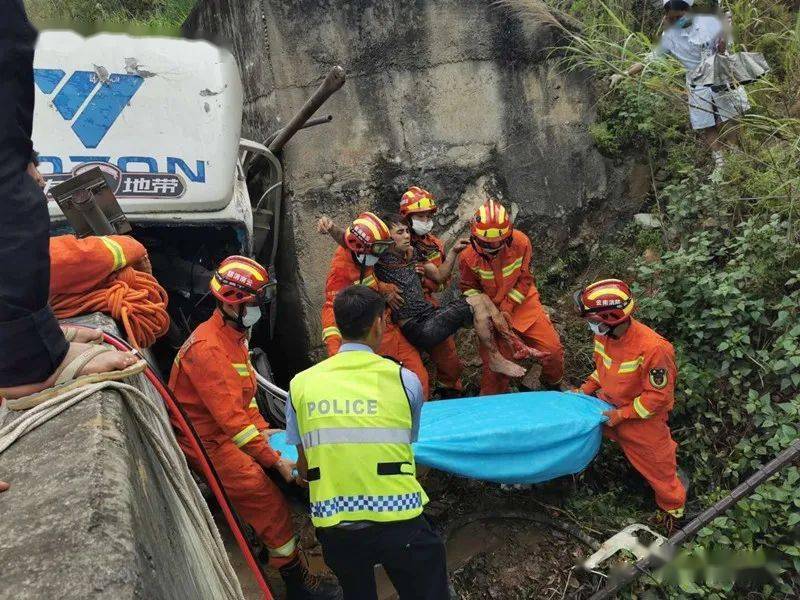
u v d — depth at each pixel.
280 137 4.61
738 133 5.27
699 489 4.10
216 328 3.17
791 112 5.06
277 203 4.80
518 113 5.59
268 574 3.69
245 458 3.21
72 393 1.44
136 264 2.62
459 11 5.23
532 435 3.52
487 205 4.13
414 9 5.08
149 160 3.59
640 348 3.58
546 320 4.54
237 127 3.84
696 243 5.06
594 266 5.90
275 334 5.46
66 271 2.23
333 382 2.64
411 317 4.25
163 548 1.31
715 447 4.21
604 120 5.97
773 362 4.04
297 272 4.91
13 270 1.21
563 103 5.78
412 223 4.35
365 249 3.87
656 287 5.01
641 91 5.70
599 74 5.91
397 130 5.16
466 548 3.94
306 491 3.68
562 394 4.00
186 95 3.64
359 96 5.00
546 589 3.73
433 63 5.21
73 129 3.43
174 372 3.18
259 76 4.89
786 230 4.59
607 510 4.09
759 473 3.55
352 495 2.57
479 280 4.53
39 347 1.34
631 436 3.78
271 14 4.66
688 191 5.41
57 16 6.91
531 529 4.05
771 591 3.60
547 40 5.60
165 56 3.60
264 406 4.52
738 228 4.82
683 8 5.01
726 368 4.23
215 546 1.88
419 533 2.64
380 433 2.59
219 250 4.19
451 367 4.75
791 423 3.91
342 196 5.02
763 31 5.68
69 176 3.44
